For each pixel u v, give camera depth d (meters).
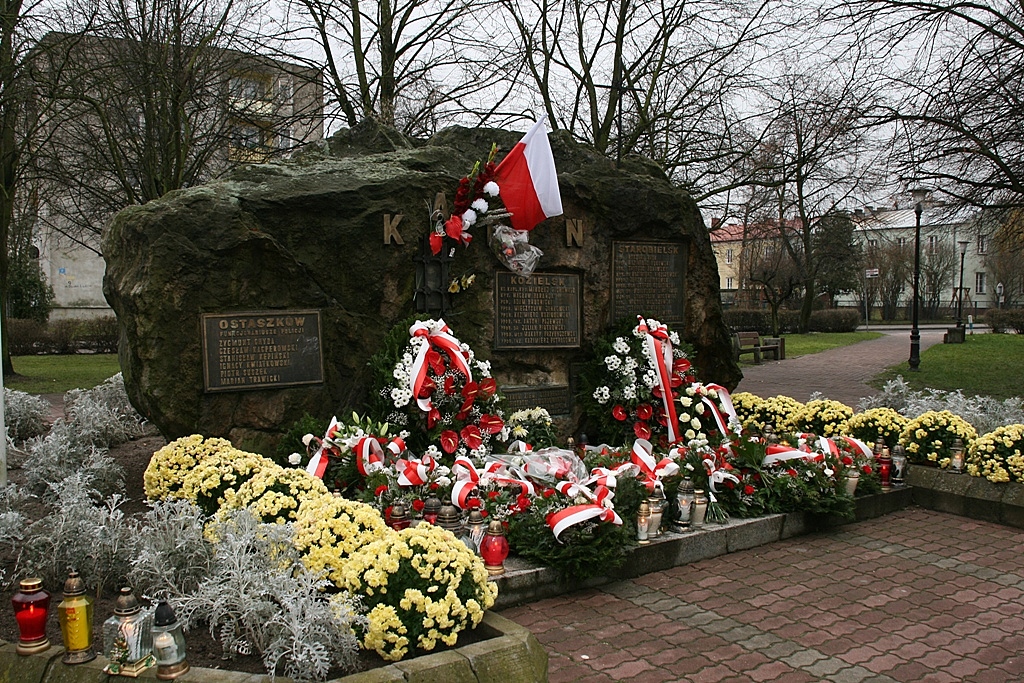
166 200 6.19
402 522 5.02
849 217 22.08
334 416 6.35
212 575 3.68
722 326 8.73
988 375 17.34
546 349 7.64
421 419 6.47
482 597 3.69
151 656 3.12
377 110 15.34
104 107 16.39
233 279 6.17
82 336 26.78
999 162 13.05
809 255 33.03
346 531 3.74
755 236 26.53
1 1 13.61
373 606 3.44
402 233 6.77
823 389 16.16
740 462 6.43
